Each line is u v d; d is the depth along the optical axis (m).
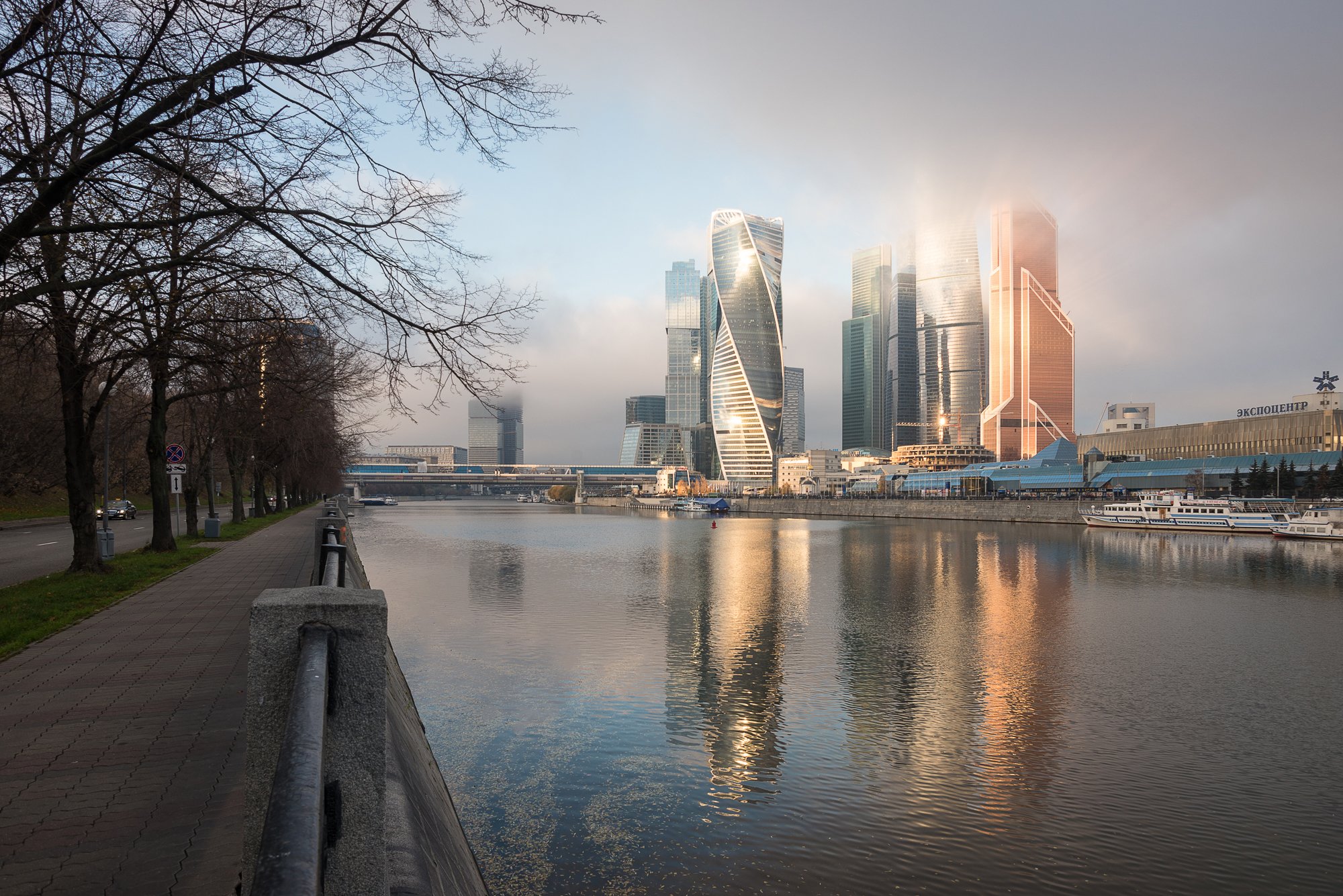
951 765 17.91
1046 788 16.70
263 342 16.47
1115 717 21.58
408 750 8.40
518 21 10.96
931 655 29.00
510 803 15.49
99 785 7.63
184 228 15.34
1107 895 12.68
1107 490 157.25
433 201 12.54
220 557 32.69
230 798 7.33
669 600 41.78
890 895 12.50
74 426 25.19
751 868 13.17
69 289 12.01
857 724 20.73
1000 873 13.20
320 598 2.78
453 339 12.89
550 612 37.16
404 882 4.50
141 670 12.53
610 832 14.33
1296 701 23.31
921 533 108.62
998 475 190.12
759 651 29.25
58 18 10.09
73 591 21.22
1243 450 149.50
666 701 22.47
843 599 42.88
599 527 125.00
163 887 5.62
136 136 10.30
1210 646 30.94
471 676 24.81
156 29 10.74
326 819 2.61
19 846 6.28
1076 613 38.91
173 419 47.16
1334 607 41.00
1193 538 94.25
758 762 17.94
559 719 20.59
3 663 13.05
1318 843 14.38
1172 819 15.29
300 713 2.14
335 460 74.12
